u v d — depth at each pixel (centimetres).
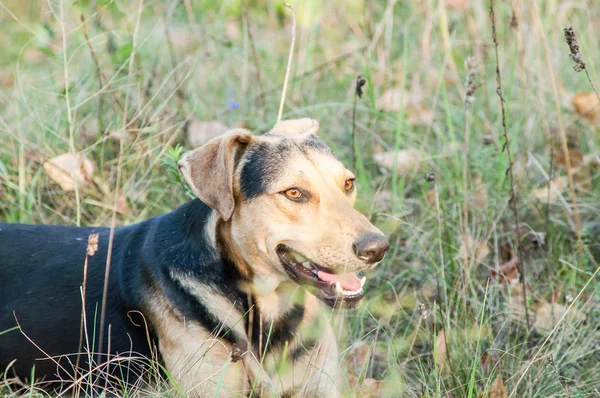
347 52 1066
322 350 578
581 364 627
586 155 837
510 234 757
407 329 639
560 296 682
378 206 783
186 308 554
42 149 804
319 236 529
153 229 595
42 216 752
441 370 592
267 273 561
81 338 570
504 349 633
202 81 983
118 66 872
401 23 1090
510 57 965
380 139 852
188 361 548
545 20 971
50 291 592
